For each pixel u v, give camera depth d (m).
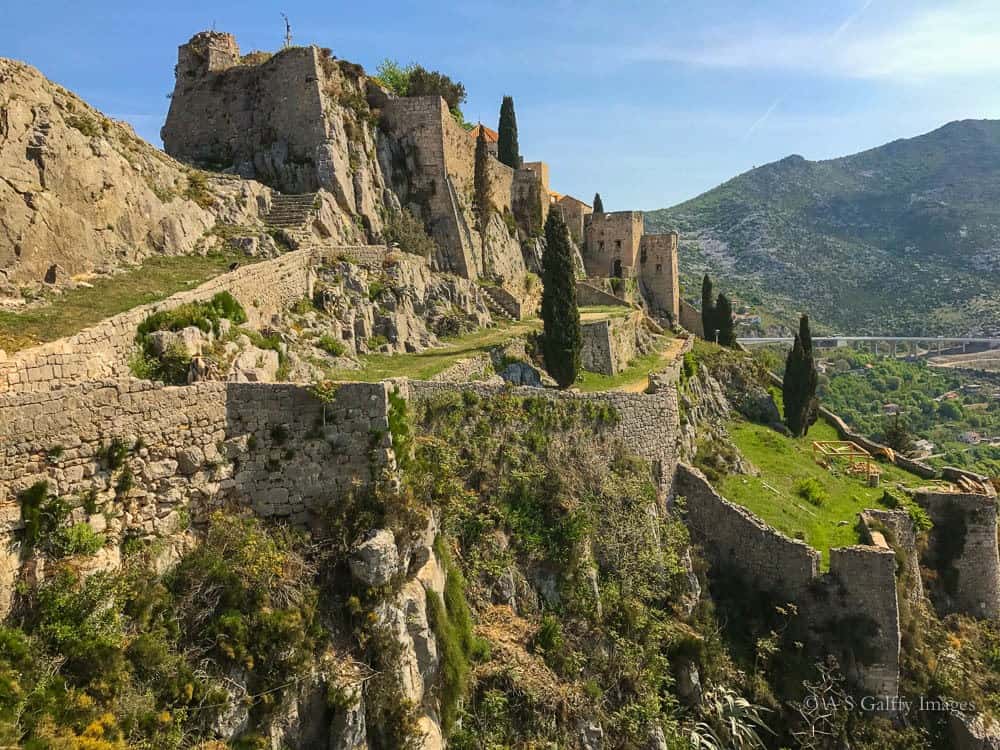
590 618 19.66
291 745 11.91
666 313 81.31
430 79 61.97
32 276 20.41
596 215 79.62
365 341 31.73
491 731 15.16
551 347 35.66
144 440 12.81
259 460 14.26
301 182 40.41
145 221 26.77
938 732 25.30
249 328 23.56
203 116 44.22
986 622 33.50
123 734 10.22
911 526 32.31
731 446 38.50
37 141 21.64
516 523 19.73
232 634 11.98
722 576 26.41
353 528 14.21
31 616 10.77
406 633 13.69
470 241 49.25
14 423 11.12
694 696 20.86
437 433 19.66
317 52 41.84
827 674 24.08
